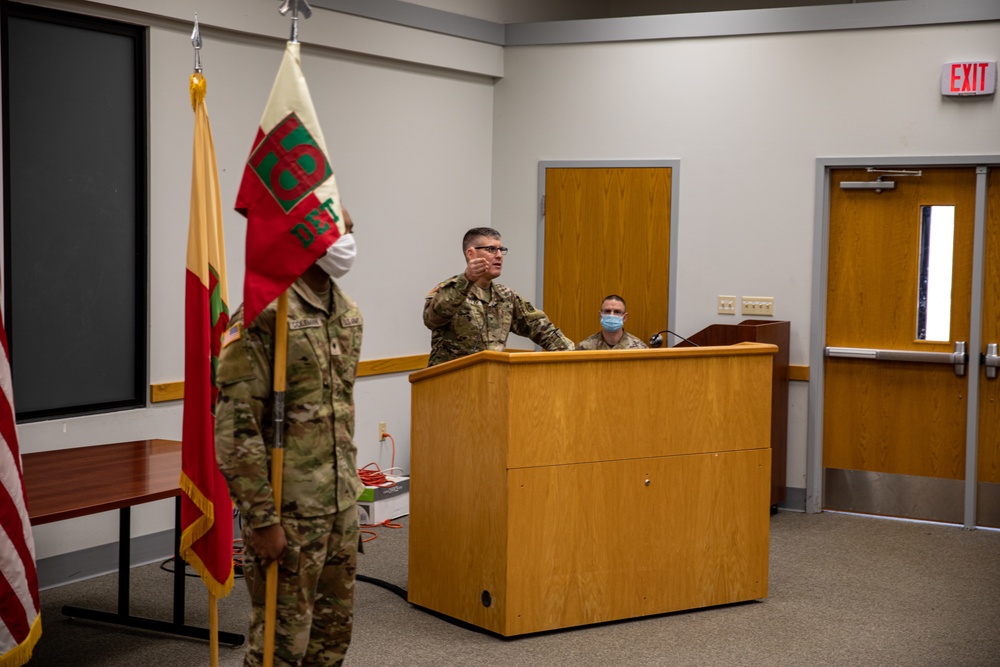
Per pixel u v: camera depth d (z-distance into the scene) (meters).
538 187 6.38
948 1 5.43
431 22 5.94
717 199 5.99
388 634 3.76
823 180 5.76
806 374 5.84
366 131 5.74
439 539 3.93
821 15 5.70
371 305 5.84
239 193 2.47
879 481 5.83
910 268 5.69
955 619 3.99
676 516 3.92
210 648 3.48
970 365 5.56
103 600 4.13
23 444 4.20
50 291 4.36
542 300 6.43
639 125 6.13
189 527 3.24
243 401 2.36
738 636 3.76
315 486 2.47
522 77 6.38
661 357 3.83
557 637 3.72
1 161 4.07
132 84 4.63
